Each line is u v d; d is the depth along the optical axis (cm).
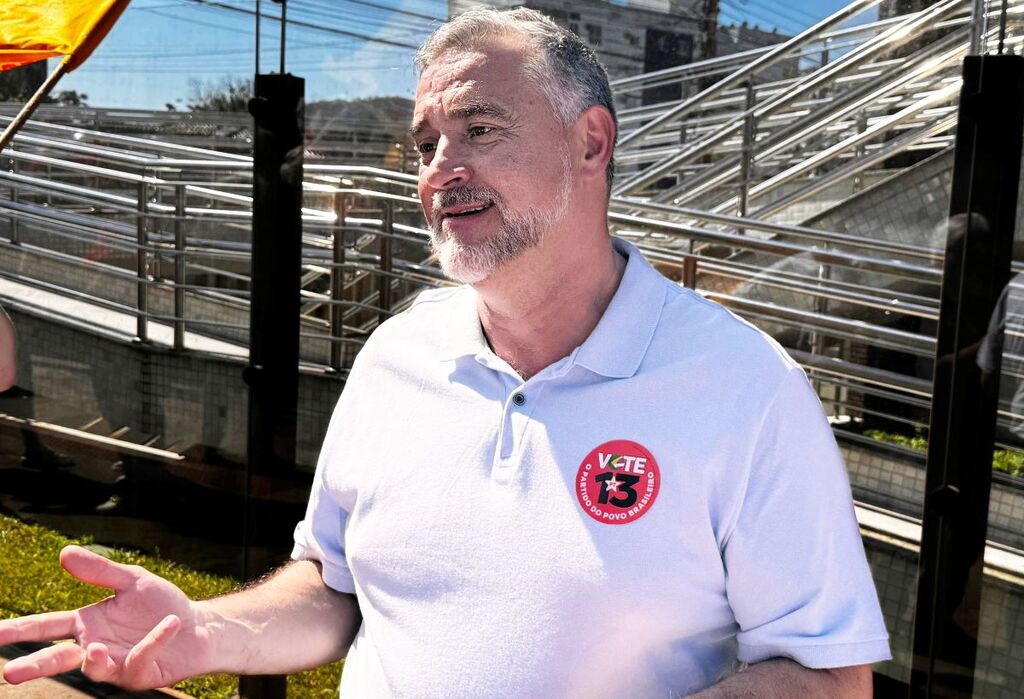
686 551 112
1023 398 207
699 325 120
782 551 111
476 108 118
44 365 377
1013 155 191
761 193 246
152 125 332
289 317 277
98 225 355
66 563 117
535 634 115
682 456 113
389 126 284
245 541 283
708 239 255
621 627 113
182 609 124
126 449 358
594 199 125
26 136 367
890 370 233
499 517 119
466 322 132
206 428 339
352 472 136
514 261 119
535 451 119
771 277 247
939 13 215
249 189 316
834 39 230
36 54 237
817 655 109
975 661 207
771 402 112
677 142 254
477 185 118
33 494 380
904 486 234
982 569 202
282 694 279
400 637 124
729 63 244
